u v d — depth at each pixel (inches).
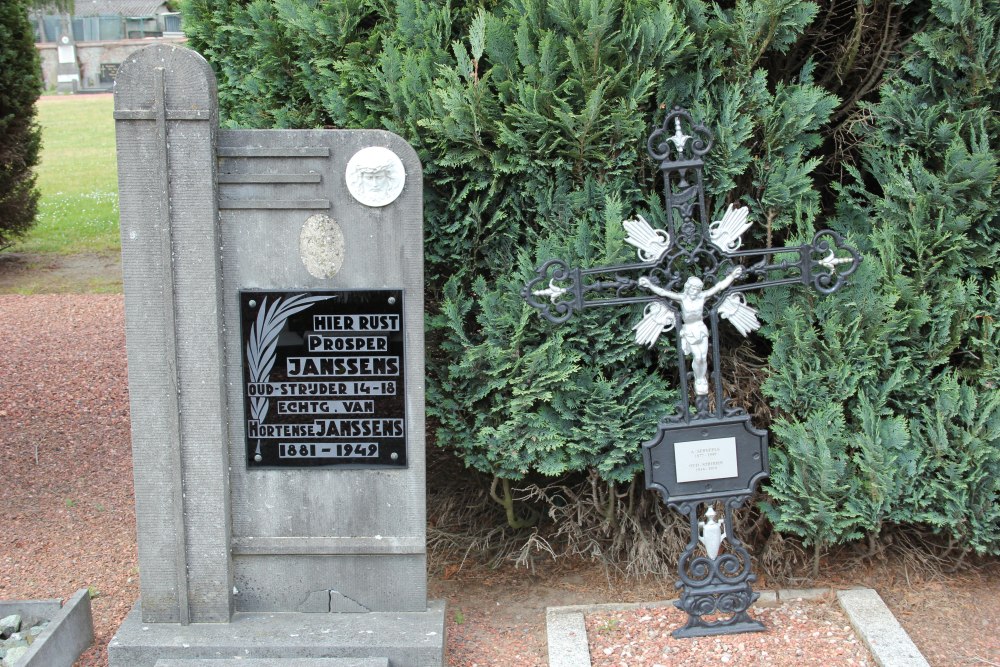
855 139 175.2
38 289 448.5
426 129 159.2
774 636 153.7
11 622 153.9
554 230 159.8
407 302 147.3
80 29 1626.5
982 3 159.0
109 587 179.6
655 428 160.4
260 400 149.9
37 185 721.6
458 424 164.9
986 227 161.2
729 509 154.1
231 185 144.3
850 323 157.9
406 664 144.6
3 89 434.0
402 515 152.9
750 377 171.3
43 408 287.3
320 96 171.0
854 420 161.6
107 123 1076.5
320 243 145.9
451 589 178.7
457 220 162.7
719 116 161.6
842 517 158.9
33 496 223.1
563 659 149.3
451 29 165.2
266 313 147.6
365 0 167.5
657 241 148.3
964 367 166.2
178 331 145.0
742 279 171.0
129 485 230.7
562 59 156.0
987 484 158.9
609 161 156.1
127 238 142.7
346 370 149.4
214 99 142.1
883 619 154.5
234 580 154.4
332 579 154.7
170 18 1646.2
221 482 149.0
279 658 143.5
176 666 139.2
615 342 159.2
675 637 154.3
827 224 173.5
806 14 157.6
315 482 152.1
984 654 149.4
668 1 155.3
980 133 160.1
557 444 157.5
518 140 153.7
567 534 185.6
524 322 153.7
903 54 171.6
